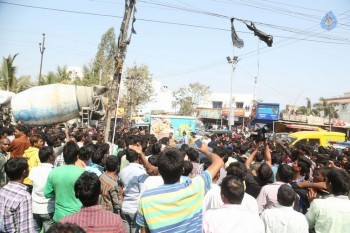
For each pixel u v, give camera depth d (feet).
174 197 10.14
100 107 71.00
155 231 9.94
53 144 27.45
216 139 59.98
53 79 132.87
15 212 13.44
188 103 216.74
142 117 152.66
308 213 14.48
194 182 10.65
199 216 10.43
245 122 193.67
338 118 216.74
